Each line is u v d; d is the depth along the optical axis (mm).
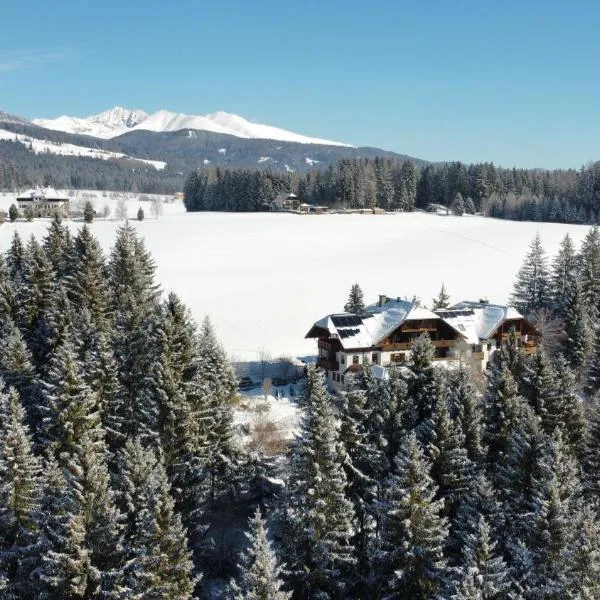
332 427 40781
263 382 80500
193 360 55188
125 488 40188
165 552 34969
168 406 49031
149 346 58531
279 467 54844
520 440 44000
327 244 160875
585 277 95000
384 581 39188
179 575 35406
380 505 39156
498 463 48781
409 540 37125
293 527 40562
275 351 93500
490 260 142375
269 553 31172
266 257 145875
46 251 85688
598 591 32031
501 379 51969
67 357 49594
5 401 49188
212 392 57281
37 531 39188
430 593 37062
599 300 94375
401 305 82500
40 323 70812
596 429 49406
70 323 65500
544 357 55000
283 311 108938
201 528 46062
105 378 54938
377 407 49375
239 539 48688
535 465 42625
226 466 53875
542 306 100125
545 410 52188
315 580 40031
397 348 77875
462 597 29484
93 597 36656
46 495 38906
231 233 175500
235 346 95125
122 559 37750
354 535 43031
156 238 167625
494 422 51562
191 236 170750
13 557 39656
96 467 38031
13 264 87438
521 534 38812
